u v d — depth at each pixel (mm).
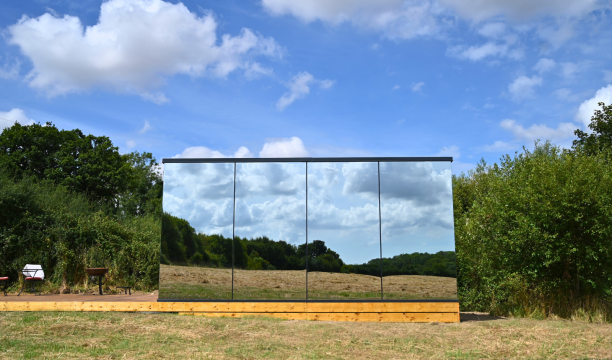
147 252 14656
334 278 9359
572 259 10438
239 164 9766
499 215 11188
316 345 6836
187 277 9461
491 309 11383
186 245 9531
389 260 9344
